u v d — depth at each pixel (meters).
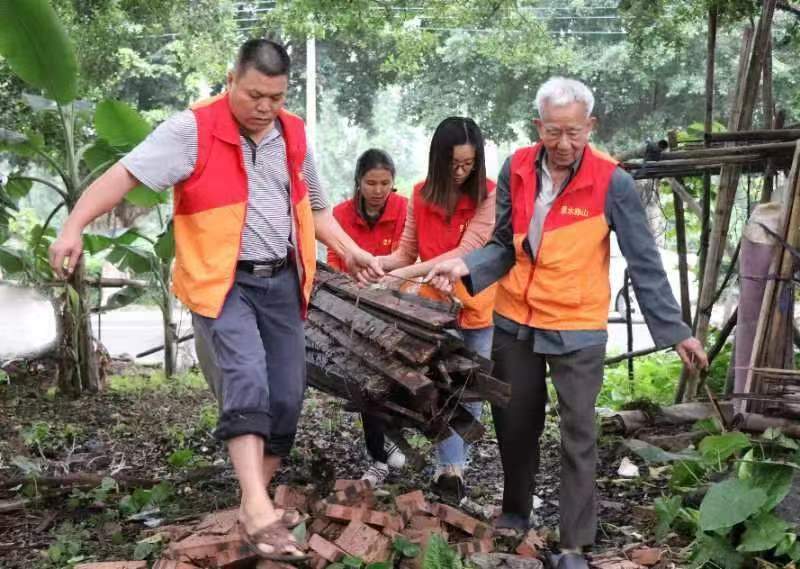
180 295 3.67
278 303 3.77
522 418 4.09
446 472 4.92
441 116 22.34
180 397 8.82
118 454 6.44
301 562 3.64
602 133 22.39
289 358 3.84
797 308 7.39
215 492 5.14
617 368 9.72
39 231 9.59
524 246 3.94
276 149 3.72
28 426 7.34
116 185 3.53
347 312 4.54
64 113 8.69
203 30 13.87
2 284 9.12
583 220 3.86
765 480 3.95
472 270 4.05
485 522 4.49
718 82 20.53
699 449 4.70
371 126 26.23
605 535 4.50
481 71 21.70
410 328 4.10
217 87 21.50
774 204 5.36
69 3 11.44
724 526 3.75
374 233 5.61
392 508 4.38
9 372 9.54
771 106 6.87
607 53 20.73
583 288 3.88
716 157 5.95
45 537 4.52
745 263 5.27
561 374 3.92
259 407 3.49
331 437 6.84
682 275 7.45
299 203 3.78
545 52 15.72
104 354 9.66
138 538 4.36
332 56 24.72
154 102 21.83
